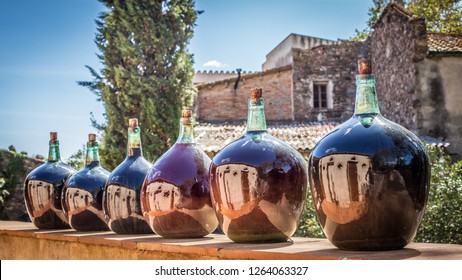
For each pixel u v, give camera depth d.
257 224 2.62
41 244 3.84
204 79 22.25
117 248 3.07
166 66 12.93
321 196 2.26
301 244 2.57
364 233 2.16
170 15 12.99
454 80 12.82
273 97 18.25
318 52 18.38
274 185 2.63
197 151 3.28
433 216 5.49
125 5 12.88
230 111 18.12
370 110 2.35
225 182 2.66
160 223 3.11
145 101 12.41
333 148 2.24
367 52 17.58
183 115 3.37
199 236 3.15
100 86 12.73
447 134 12.68
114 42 12.70
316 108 18.17
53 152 4.48
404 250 2.20
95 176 4.05
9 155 15.66
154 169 3.21
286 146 2.82
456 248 2.28
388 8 14.58
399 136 2.24
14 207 15.59
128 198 3.54
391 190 2.13
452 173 5.89
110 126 12.55
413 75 12.94
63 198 4.09
